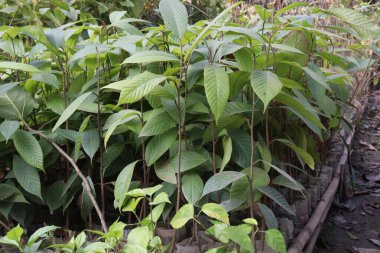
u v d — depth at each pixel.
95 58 1.76
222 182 1.38
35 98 1.88
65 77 1.84
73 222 1.80
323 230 2.57
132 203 1.41
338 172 2.75
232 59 1.96
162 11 1.46
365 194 3.05
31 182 1.59
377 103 4.92
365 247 2.41
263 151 1.60
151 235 1.29
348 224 2.66
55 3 2.18
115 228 1.30
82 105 1.64
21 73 1.85
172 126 1.52
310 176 2.31
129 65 1.82
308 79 1.77
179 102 1.42
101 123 1.77
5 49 1.71
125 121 1.53
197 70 1.54
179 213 1.30
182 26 1.43
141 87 1.29
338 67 2.31
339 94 2.14
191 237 1.55
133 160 1.82
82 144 1.58
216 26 1.63
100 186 1.80
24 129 1.74
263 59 1.71
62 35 1.69
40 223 1.80
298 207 1.98
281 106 1.68
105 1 3.37
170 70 1.50
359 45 2.19
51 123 1.81
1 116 1.59
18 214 1.64
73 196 1.68
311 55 2.01
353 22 1.50
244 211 1.72
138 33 1.85
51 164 1.73
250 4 2.94
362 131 4.43
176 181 1.53
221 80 1.30
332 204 2.82
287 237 1.71
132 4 3.29
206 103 1.63
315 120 1.52
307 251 1.83
